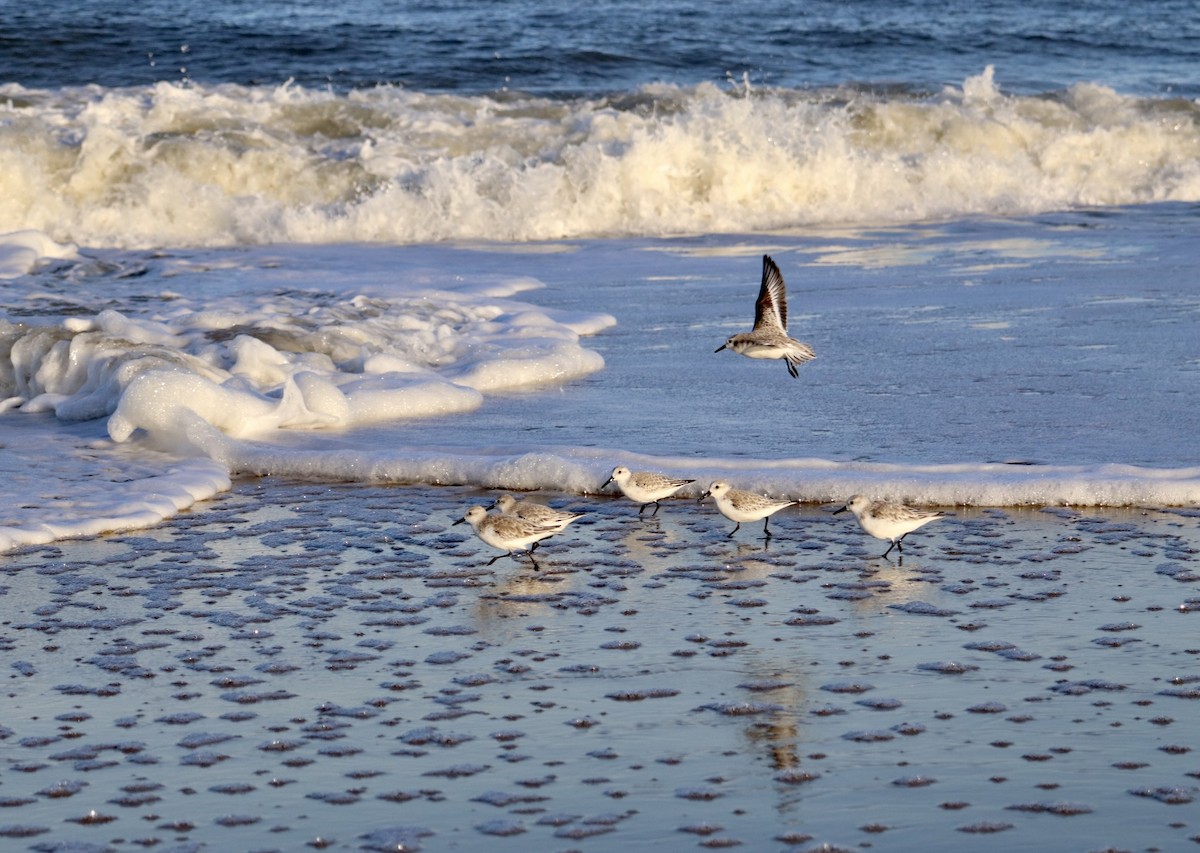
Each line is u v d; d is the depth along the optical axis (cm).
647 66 5506
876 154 4122
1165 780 925
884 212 3847
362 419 1966
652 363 2292
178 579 1371
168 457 1805
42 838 862
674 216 3722
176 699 1080
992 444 1769
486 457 1747
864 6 7562
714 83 4897
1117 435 1798
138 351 2092
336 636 1217
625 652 1174
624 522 1567
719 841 852
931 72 5706
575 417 1964
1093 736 994
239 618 1262
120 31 5534
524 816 886
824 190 3884
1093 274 2938
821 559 1424
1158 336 2367
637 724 1026
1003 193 3978
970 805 894
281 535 1519
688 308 2709
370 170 3766
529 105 4484
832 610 1272
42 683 1111
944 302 2684
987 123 4250
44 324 2259
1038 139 4262
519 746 990
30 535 1480
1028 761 955
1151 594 1296
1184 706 1045
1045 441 1777
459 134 4053
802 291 2820
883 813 885
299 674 1130
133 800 912
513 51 5556
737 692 1085
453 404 2028
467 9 6738
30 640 1205
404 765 961
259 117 4103
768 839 854
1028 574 1359
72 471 1734
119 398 1950
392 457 1753
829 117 4156
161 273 2961
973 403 1978
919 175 4003
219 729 1023
